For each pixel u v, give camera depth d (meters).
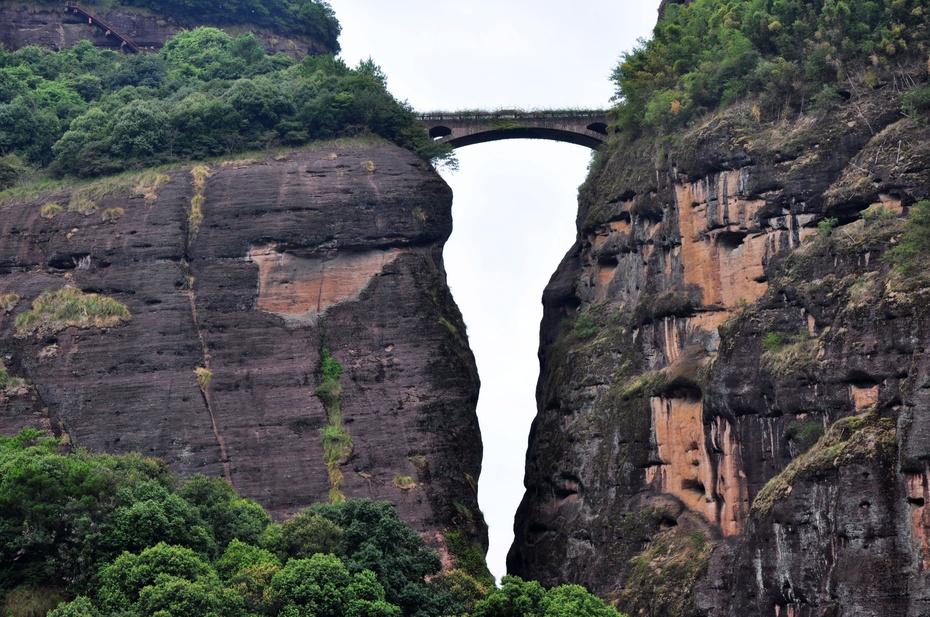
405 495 103.12
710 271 106.38
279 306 109.38
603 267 118.56
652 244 112.75
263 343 107.75
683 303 107.12
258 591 78.38
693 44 118.38
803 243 101.38
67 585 78.94
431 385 107.62
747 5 114.94
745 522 96.12
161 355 106.44
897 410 88.31
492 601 83.56
